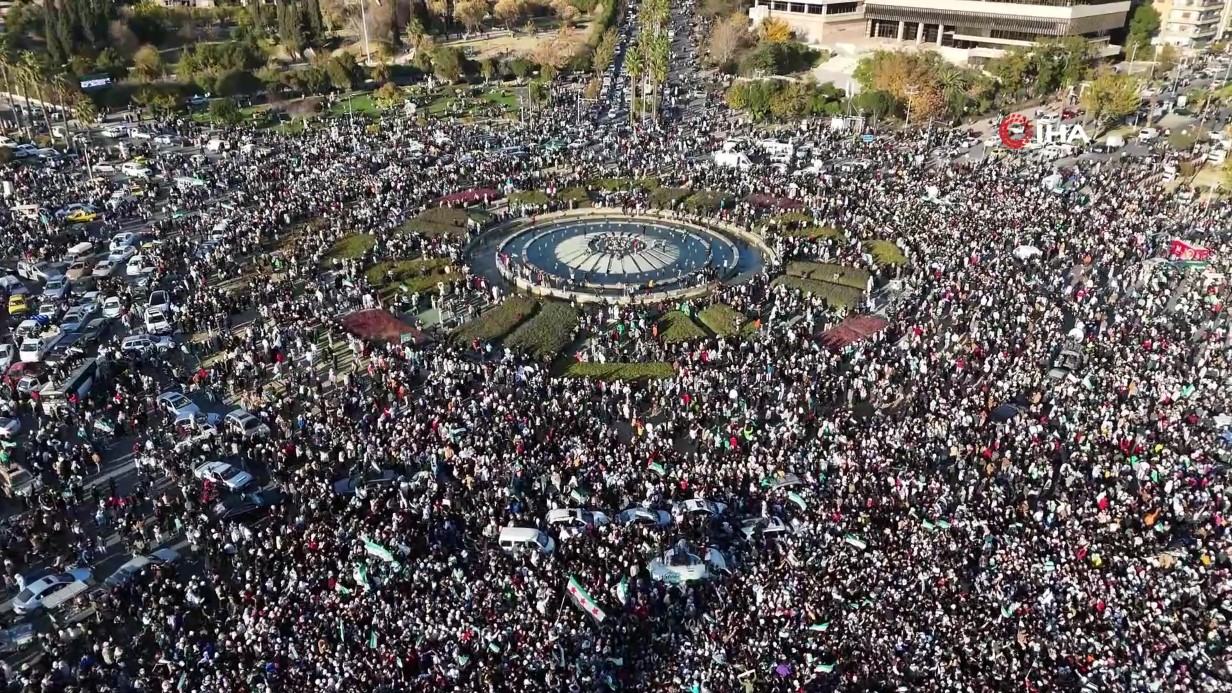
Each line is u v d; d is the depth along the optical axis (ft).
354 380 260.83
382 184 440.45
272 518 202.49
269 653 159.74
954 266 327.06
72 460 222.89
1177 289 313.73
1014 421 230.68
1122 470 210.38
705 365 267.80
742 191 433.07
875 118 554.87
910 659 157.07
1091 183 426.10
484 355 280.10
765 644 161.48
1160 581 176.04
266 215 391.65
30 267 347.97
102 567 192.44
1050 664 155.53
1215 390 242.99
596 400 253.03
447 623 164.45
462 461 218.59
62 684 158.51
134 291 328.29
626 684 156.04
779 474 210.38
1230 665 156.35
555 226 406.21
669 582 179.42
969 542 186.70
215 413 250.57
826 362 266.16
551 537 194.49
